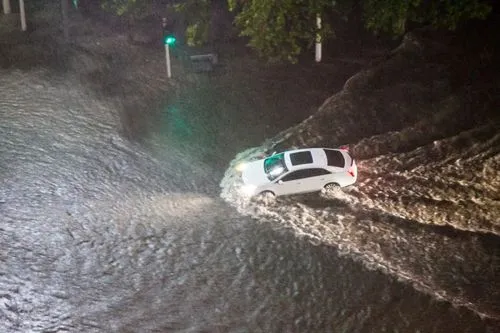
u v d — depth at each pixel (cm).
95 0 3450
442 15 2433
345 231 1817
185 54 2953
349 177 2000
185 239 1780
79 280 1602
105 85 2697
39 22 3309
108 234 1794
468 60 2688
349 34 3009
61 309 1498
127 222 1855
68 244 1741
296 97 2598
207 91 2650
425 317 1464
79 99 2591
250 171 2031
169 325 1454
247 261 1691
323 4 2361
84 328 1438
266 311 1505
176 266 1669
